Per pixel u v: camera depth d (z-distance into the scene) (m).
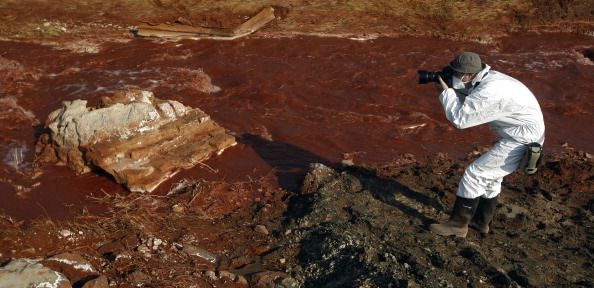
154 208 5.73
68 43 11.13
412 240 4.99
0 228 5.32
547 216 5.60
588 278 4.59
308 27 12.23
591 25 12.45
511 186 6.18
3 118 8.00
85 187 6.19
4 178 6.38
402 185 6.07
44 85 9.26
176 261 4.73
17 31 11.45
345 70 10.06
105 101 6.98
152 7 12.66
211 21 12.25
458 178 6.35
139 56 10.58
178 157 6.57
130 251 4.74
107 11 12.45
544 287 4.41
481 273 4.54
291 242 5.10
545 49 11.43
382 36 12.01
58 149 6.63
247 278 4.57
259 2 12.82
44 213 5.67
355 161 6.82
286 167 6.64
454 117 4.62
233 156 6.88
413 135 7.66
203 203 5.84
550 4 12.84
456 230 5.08
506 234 5.30
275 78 9.59
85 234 5.07
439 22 12.52
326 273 4.59
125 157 6.36
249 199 5.95
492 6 12.87
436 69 10.20
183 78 9.52
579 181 6.29
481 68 4.64
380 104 8.62
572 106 8.70
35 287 3.91
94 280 4.11
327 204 5.55
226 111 8.26
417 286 4.17
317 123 7.94
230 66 10.12
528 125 4.60
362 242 4.82
